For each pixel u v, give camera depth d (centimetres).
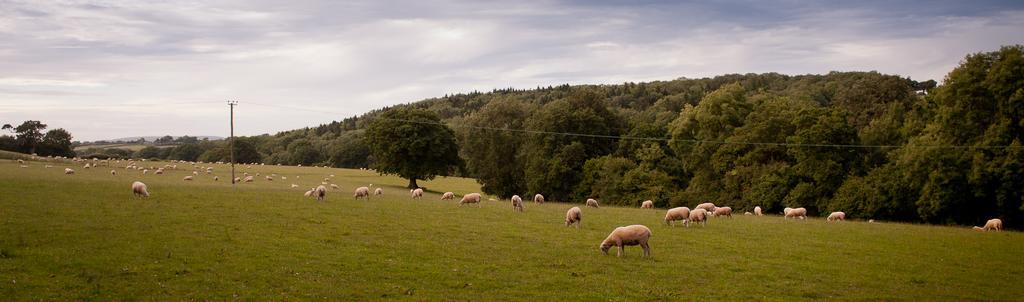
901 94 10581
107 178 7006
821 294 2403
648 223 4141
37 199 3934
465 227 3712
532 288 2380
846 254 3186
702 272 2697
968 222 5800
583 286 2414
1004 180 5281
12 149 16650
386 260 2739
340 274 2481
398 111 10262
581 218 4362
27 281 2189
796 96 12838
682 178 9031
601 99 10556
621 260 2878
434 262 2742
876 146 6850
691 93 19725
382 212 4234
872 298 2364
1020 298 2417
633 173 8525
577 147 9356
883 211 6456
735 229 3966
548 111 10025
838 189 6850
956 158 5603
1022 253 3297
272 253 2775
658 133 9850
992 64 5566
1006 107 5388
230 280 2336
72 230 3023
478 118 11262
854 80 15662
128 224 3253
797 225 4344
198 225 3334
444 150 9938
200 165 13950
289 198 4784
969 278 2712
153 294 2136
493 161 10512
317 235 3231
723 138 8331
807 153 7181
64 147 17488
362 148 19138
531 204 5850
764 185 7362
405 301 2172
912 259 3083
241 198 4578
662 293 2347
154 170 9975
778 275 2684
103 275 2322
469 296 2252
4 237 2780
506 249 3069
